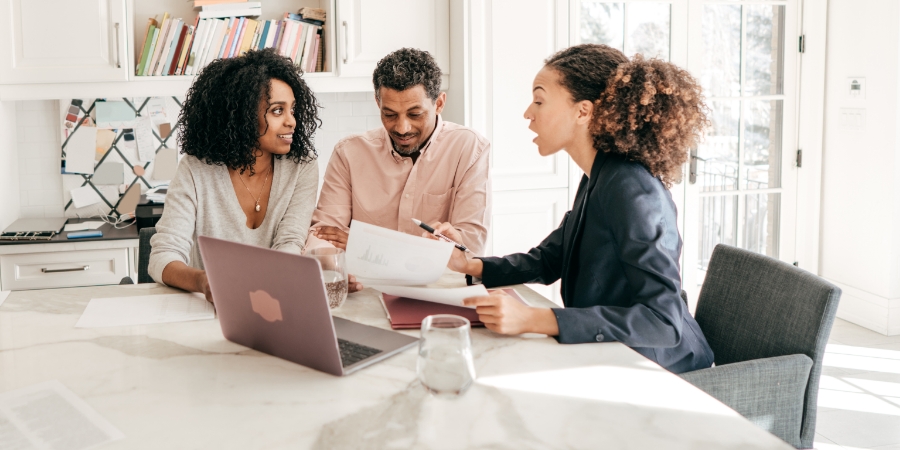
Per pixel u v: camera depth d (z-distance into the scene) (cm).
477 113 336
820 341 161
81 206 346
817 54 412
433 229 182
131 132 346
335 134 365
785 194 422
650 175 152
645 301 142
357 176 239
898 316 384
